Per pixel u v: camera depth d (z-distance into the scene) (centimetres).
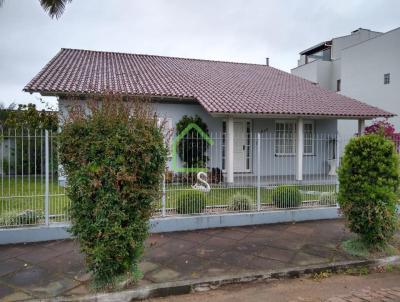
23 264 530
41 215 677
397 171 599
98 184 417
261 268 525
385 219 593
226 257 571
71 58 1545
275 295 457
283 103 1404
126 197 434
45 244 629
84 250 433
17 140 690
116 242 429
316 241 664
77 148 427
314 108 1398
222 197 831
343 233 720
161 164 455
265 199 839
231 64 1983
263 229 748
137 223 443
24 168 692
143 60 1727
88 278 477
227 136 1274
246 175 1310
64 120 463
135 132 436
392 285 493
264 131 1505
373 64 1941
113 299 432
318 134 1581
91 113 453
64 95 1120
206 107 1205
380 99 1895
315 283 500
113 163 421
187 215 746
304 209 829
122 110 452
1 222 649
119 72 1444
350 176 612
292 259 565
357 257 579
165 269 516
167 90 1283
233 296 454
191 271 510
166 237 682
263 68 2031
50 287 450
